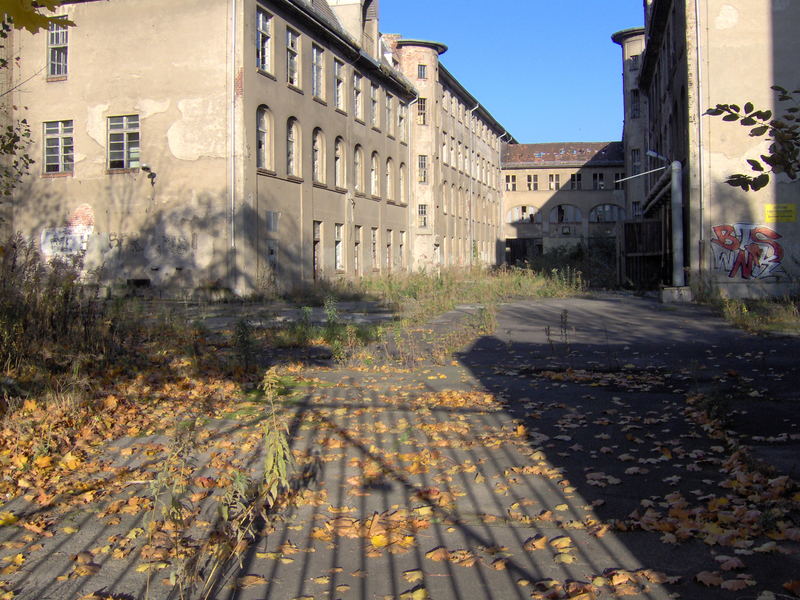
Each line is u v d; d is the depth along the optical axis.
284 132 30.80
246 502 5.35
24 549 4.73
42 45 29.58
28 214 29.72
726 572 4.16
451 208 57.97
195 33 28.00
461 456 6.74
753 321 16.67
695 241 24.81
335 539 4.89
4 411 7.77
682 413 8.07
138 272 28.41
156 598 4.05
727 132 24.52
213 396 9.21
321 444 7.18
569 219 77.62
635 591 4.00
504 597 4.01
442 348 13.24
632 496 5.54
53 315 10.15
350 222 37.72
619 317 19.80
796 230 24.08
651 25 36.38
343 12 40.00
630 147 61.34
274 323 17.44
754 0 24.44
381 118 42.94
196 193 27.89
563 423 7.81
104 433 7.47
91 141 29.14
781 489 5.29
